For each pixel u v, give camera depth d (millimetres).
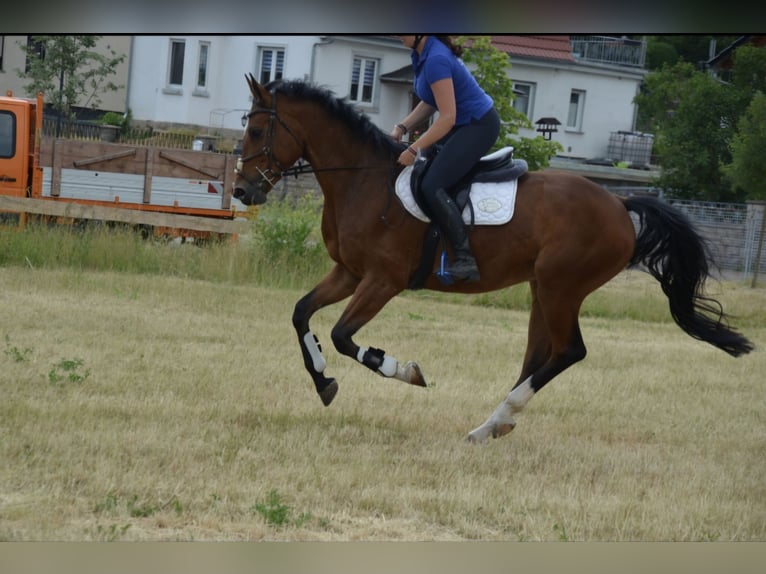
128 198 24438
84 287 17891
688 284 9062
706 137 35094
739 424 10398
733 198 36125
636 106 48125
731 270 34469
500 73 30781
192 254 21703
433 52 8352
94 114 47344
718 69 35625
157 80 47750
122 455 7184
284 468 7152
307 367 8820
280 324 15570
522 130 45938
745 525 6531
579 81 47219
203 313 16172
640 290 25891
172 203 24766
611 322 20922
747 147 26984
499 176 8719
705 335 9102
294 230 22156
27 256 20438
